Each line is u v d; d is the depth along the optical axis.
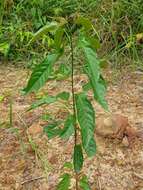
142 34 1.73
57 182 1.08
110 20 1.79
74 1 1.91
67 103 1.18
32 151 1.19
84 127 0.74
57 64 1.57
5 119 1.32
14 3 2.00
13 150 1.20
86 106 0.75
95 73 0.68
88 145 0.75
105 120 1.24
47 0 1.95
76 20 0.70
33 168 1.13
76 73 1.60
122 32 1.76
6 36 1.81
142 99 1.44
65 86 1.52
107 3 1.85
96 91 0.69
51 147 1.19
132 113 1.35
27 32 1.76
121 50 1.71
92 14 1.83
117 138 1.21
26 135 1.25
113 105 1.40
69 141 1.21
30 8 1.95
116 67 1.65
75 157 0.81
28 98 1.45
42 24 1.82
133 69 1.63
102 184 1.08
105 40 1.75
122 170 1.12
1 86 1.54
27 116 1.33
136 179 1.09
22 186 1.08
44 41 1.72
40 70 0.73
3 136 1.25
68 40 0.74
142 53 1.75
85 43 0.70
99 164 1.13
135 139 1.22
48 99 0.80
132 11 1.84
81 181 0.87
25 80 1.58
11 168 1.14
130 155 1.17
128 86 1.53
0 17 1.89
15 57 1.76
